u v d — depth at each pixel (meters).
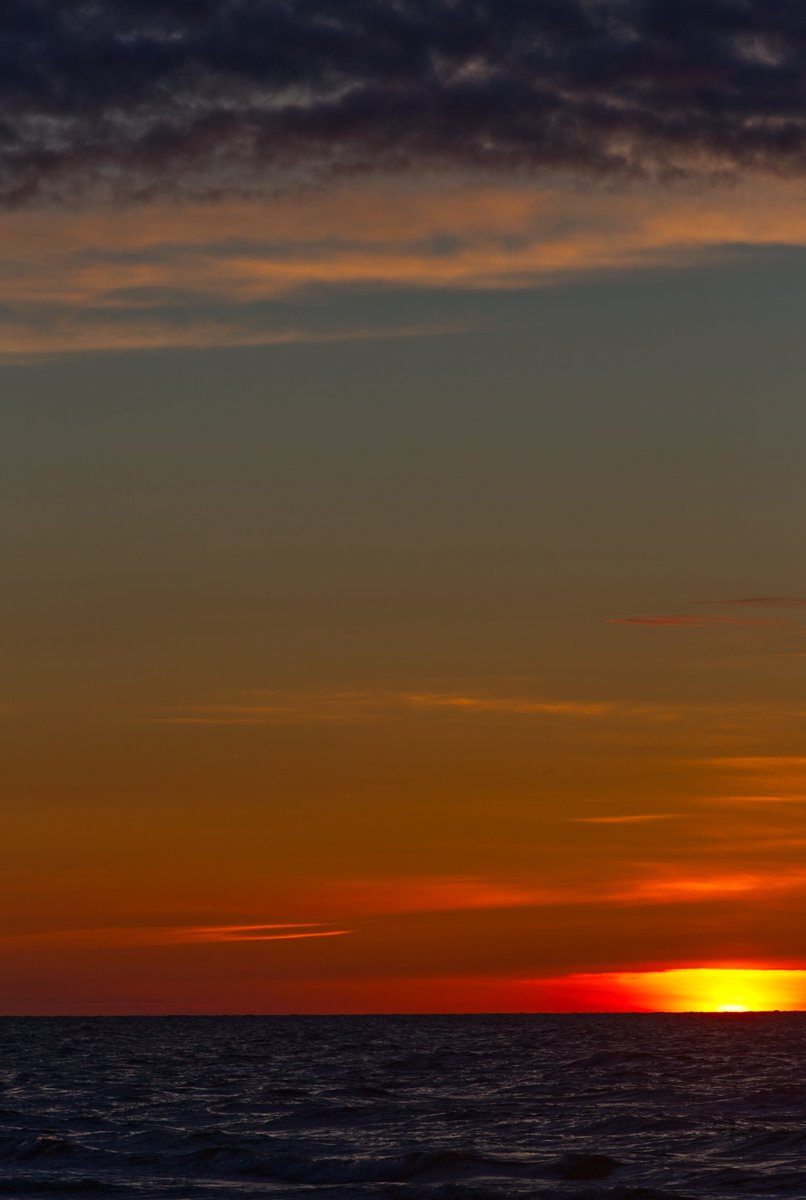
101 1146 146.00
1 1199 114.00
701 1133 146.38
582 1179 116.94
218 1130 157.62
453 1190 110.75
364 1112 180.00
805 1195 106.06
